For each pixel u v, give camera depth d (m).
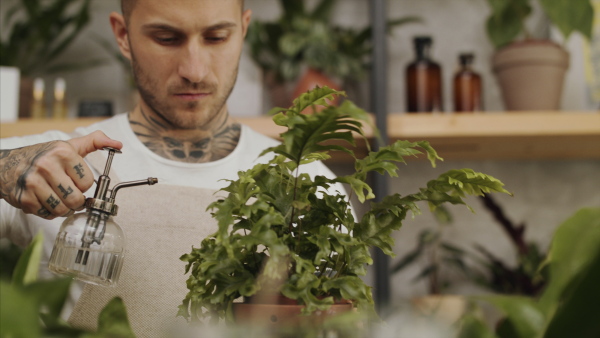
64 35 2.54
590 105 2.28
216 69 1.25
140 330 1.12
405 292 2.35
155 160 1.31
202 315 0.57
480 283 2.17
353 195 2.28
